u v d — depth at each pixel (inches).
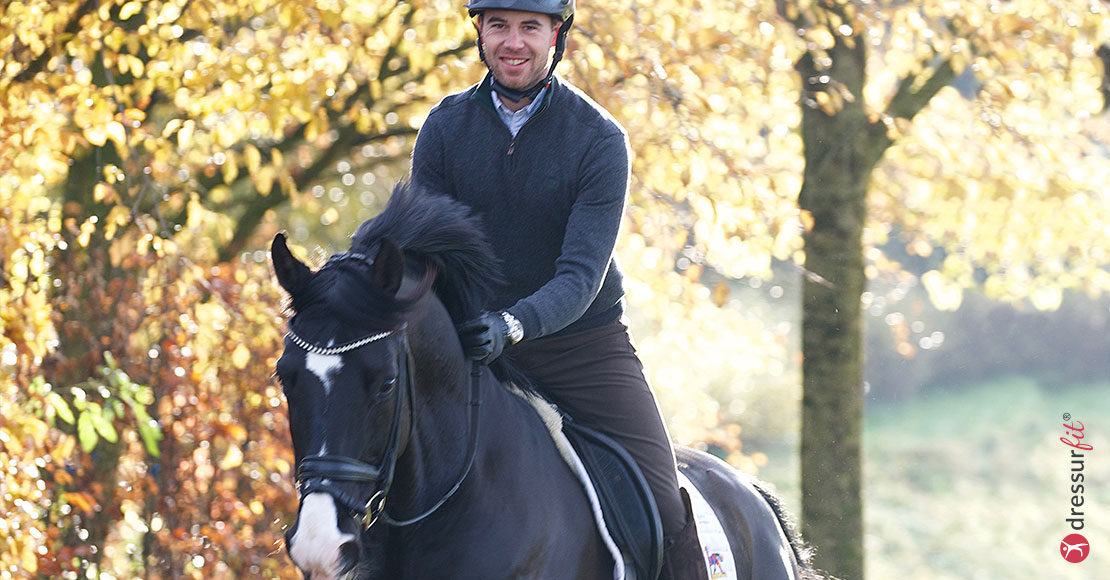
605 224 202.4
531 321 190.9
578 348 213.8
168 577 423.8
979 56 513.3
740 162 479.8
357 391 162.9
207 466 422.6
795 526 279.3
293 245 411.8
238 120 439.5
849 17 478.6
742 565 247.3
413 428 177.8
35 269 351.3
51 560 359.3
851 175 517.0
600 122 205.6
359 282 166.6
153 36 408.2
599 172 202.7
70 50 391.9
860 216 520.1
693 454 262.2
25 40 388.8
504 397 199.8
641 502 208.8
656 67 432.8
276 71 411.2
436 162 212.2
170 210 474.0
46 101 378.9
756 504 262.4
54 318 386.9
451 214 188.7
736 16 466.0
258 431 434.3
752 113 531.8
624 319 221.1
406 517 182.5
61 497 389.7
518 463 194.4
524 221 207.8
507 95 206.1
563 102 205.9
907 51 534.3
